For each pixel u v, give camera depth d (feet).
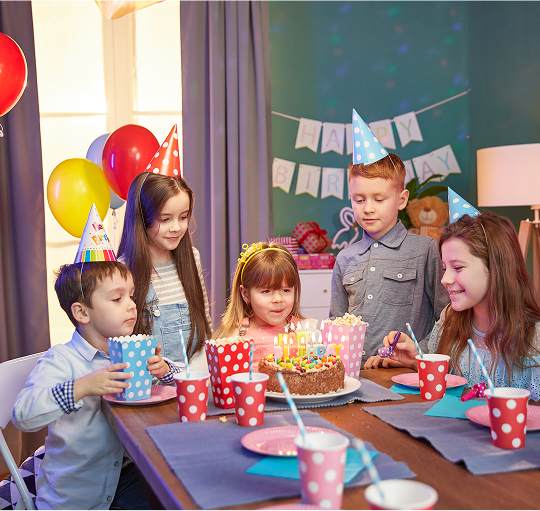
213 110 9.61
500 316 3.57
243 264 5.07
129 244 4.90
